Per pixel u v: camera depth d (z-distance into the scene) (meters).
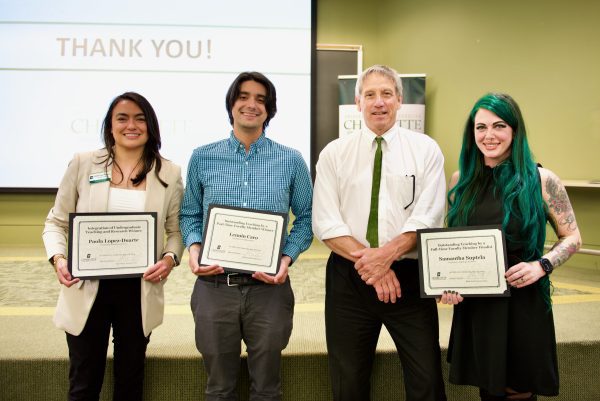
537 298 1.57
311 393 2.13
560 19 3.89
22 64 4.74
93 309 1.69
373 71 1.75
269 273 1.65
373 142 1.75
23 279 3.39
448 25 4.55
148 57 4.86
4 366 2.07
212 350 1.66
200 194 1.80
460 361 1.66
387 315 1.70
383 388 2.14
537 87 4.03
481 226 1.57
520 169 1.59
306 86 5.01
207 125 4.95
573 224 1.61
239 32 4.94
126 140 1.72
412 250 1.66
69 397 1.68
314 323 2.51
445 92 4.61
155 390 2.09
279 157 1.76
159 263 1.71
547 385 1.54
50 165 4.82
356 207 1.73
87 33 4.80
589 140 3.79
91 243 1.67
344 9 5.13
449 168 4.64
